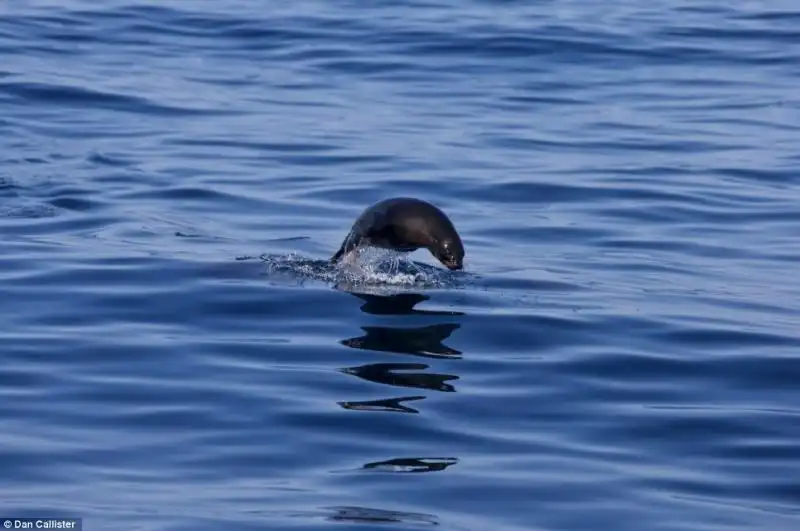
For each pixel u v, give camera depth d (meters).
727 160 66.75
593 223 56.41
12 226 54.47
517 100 78.50
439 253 48.62
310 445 33.94
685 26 94.94
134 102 76.31
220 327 42.72
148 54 87.06
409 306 44.97
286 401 36.66
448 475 32.25
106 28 92.19
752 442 34.53
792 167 65.56
